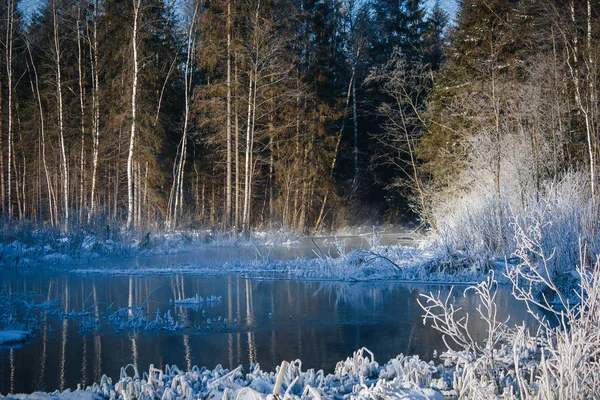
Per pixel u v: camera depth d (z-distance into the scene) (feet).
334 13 148.05
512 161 76.33
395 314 36.27
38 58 145.07
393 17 163.32
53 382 22.20
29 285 50.08
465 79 99.14
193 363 24.72
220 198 147.23
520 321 33.42
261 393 18.08
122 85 112.78
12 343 28.73
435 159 107.65
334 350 27.04
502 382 19.66
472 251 55.72
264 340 29.17
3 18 110.83
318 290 47.06
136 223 96.27
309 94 126.62
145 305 39.83
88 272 59.52
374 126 157.79
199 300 41.09
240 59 114.62
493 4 97.04
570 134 84.79
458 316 35.32
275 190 144.87
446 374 21.54
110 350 27.17
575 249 43.91
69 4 107.86
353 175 154.71
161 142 119.44
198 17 113.80
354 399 18.19
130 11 112.57
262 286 49.83
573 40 78.13
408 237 114.01
